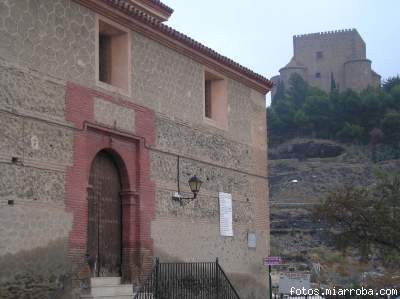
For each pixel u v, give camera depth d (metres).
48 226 15.03
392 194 28.95
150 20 19.00
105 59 18.62
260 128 25.81
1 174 13.92
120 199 18.11
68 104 16.06
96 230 17.05
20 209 14.31
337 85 128.62
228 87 23.80
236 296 19.73
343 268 54.69
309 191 101.00
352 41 129.12
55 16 15.94
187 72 21.28
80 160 16.25
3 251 13.75
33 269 14.48
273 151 117.31
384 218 27.84
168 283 18.48
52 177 15.33
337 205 28.92
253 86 25.48
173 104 20.33
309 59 131.62
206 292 19.80
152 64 19.52
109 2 17.36
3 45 14.34
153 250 18.58
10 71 14.44
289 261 66.50
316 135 118.25
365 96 117.50
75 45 16.52
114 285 16.81
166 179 19.58
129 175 18.14
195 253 20.55
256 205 24.72
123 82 18.31
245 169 24.25
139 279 17.83
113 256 17.59
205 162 21.69
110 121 17.44
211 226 21.62
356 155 111.06
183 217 20.19
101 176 17.48
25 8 15.05
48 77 15.53
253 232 24.23
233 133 23.75
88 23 17.03
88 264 16.53
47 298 14.76
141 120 18.70
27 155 14.66
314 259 64.06
